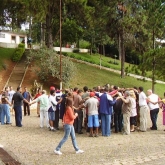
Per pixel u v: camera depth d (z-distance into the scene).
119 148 10.90
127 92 14.04
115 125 14.39
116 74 47.38
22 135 13.49
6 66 40.59
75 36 56.78
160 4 38.91
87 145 11.46
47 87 35.75
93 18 38.69
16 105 16.03
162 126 16.44
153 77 36.38
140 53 43.56
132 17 40.81
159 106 15.38
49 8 37.47
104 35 54.81
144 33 40.69
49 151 10.46
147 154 9.96
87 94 14.10
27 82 36.59
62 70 34.84
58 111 15.07
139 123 15.28
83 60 51.09
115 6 41.22
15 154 9.98
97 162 8.99
